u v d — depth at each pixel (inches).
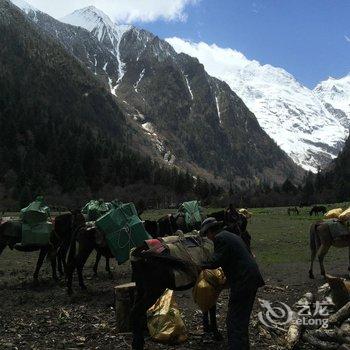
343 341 343.0
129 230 508.1
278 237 1214.3
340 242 598.9
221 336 363.3
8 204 4001.0
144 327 349.1
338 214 621.0
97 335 377.1
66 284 578.9
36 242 573.9
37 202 589.9
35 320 424.8
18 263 811.4
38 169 5236.2
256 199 4803.2
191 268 346.6
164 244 353.7
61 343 357.7
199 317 422.3
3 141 5915.4
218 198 4773.6
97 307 468.1
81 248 534.0
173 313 362.0
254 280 303.4
